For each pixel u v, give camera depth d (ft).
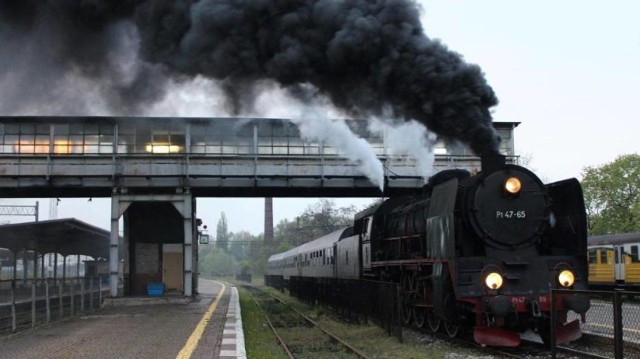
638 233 82.84
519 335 35.99
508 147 82.12
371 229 57.16
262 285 207.41
